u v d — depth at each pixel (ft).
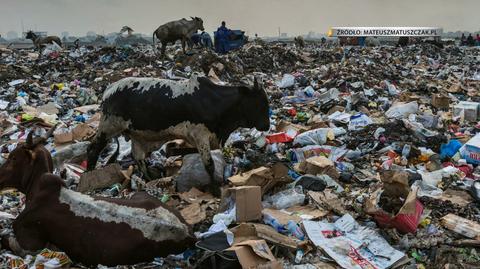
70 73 61.98
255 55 70.08
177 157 26.04
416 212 17.99
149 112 21.84
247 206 18.01
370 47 105.40
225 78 56.95
